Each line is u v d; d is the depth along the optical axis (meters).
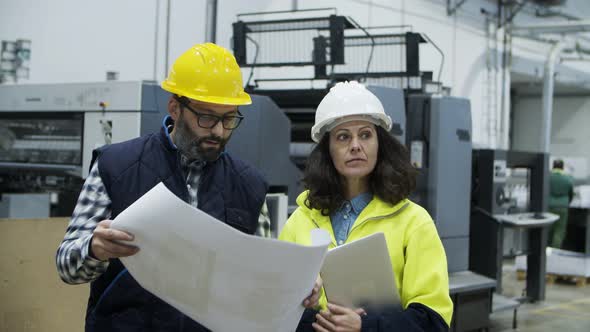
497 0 8.39
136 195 1.17
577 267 6.13
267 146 2.75
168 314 1.16
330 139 1.45
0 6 3.74
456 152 4.01
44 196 3.03
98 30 4.32
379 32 6.61
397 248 1.35
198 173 1.25
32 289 2.38
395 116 3.62
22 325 2.35
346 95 1.40
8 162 2.93
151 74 4.73
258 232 1.33
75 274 1.08
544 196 5.20
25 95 2.90
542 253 5.28
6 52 3.53
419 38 3.98
